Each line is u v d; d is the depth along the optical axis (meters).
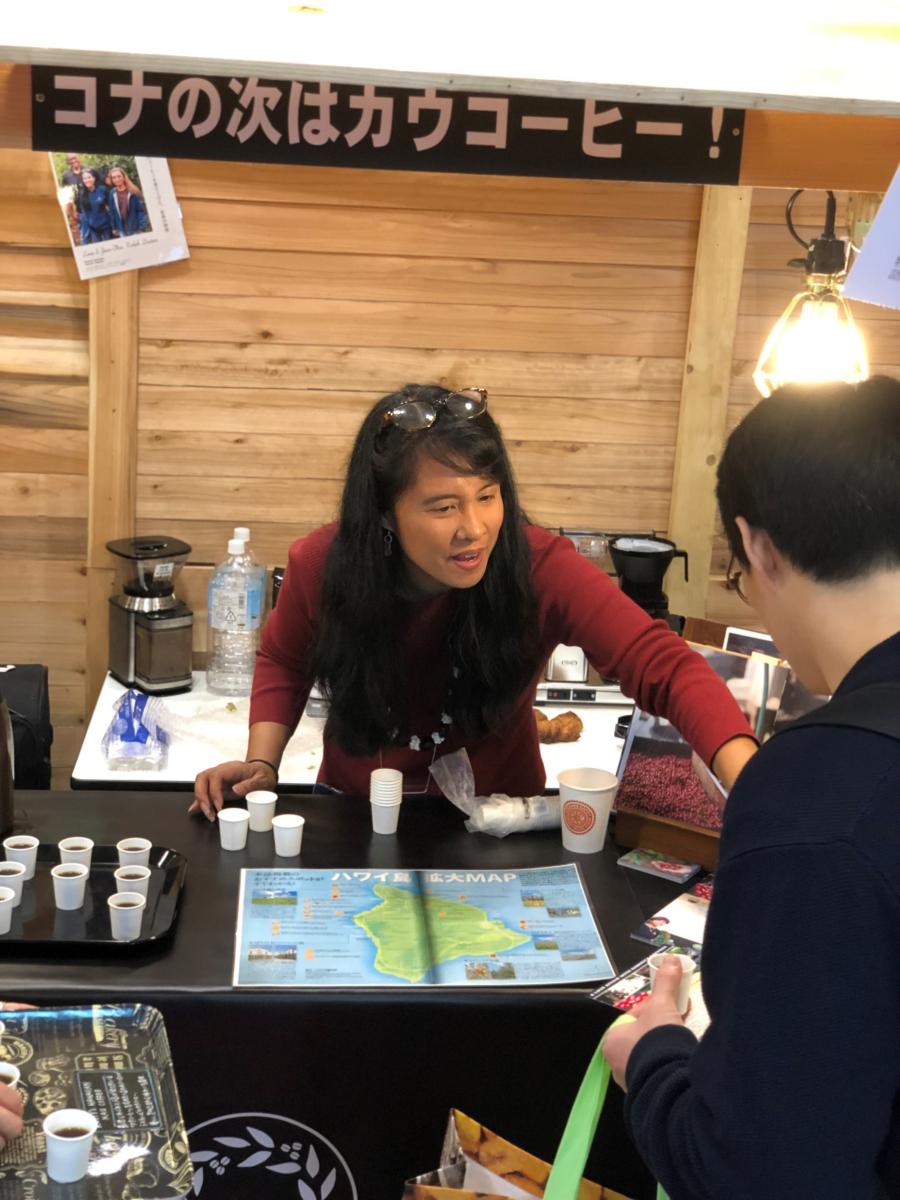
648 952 1.67
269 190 3.22
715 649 1.93
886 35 1.46
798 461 0.97
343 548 1.96
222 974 1.57
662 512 3.52
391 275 3.30
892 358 3.42
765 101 1.44
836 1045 0.84
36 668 2.91
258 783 2.09
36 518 3.42
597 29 1.46
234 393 3.35
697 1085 0.93
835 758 0.89
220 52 1.38
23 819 2.00
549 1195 1.24
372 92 1.62
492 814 2.00
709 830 1.90
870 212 3.32
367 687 2.01
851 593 0.96
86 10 1.37
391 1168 1.60
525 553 1.96
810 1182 0.85
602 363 3.40
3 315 3.29
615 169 1.67
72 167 3.16
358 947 1.65
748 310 3.38
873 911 0.84
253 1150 1.58
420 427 1.80
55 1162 1.21
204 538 3.44
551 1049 1.57
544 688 3.21
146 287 3.27
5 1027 1.44
